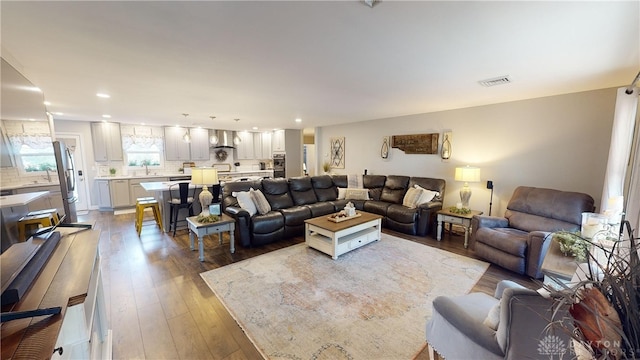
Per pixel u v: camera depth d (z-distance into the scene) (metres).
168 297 2.41
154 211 4.67
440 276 2.82
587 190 3.31
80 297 0.96
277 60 2.18
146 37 1.74
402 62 2.24
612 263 0.74
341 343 1.84
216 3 1.34
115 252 3.51
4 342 0.74
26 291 0.97
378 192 5.38
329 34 1.71
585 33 1.68
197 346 1.81
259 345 1.82
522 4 1.36
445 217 3.95
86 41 1.78
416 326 2.02
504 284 1.64
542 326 0.95
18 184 1.37
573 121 3.37
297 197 4.84
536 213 3.25
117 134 6.32
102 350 1.69
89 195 6.16
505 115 3.98
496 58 2.15
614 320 0.66
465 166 4.45
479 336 1.22
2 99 1.27
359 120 6.17
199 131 7.50
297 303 2.31
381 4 1.36
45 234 1.47
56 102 3.74
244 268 3.01
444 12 1.44
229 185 4.25
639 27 1.58
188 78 2.65
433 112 4.89
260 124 6.85
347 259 3.27
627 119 2.53
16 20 1.48
